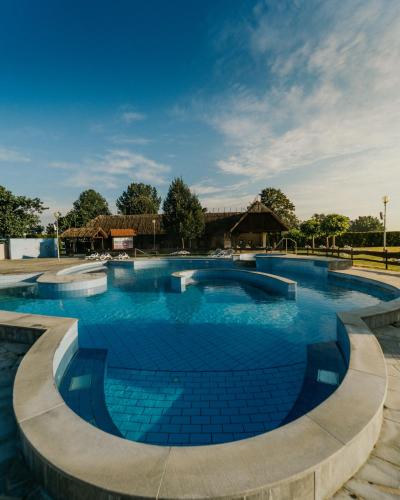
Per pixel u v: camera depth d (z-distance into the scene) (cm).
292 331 758
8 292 1310
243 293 1236
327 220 2992
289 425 268
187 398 453
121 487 206
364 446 266
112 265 2167
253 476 212
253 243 3656
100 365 571
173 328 796
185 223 3109
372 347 453
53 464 229
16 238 2917
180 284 1293
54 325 599
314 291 1245
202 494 199
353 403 301
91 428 274
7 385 427
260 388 479
